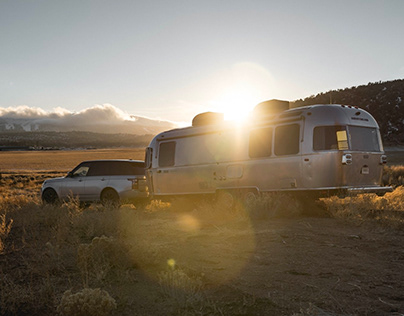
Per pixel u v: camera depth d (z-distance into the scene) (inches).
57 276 213.6
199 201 564.7
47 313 166.1
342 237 295.0
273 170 469.1
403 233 309.0
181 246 273.4
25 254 261.9
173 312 163.3
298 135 446.9
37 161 4224.9
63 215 395.5
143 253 228.1
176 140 581.0
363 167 446.3
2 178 1659.7
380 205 414.9
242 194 501.7
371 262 229.8
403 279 199.0
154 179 603.8
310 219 383.9
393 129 3590.1
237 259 238.4
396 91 4074.8
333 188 425.4
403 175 965.2
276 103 490.6
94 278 207.9
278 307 164.1
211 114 567.2
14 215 438.0
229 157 517.7
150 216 463.8
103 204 578.2
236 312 160.7
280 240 285.1
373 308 163.2
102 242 232.5
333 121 430.9
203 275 204.8
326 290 182.9
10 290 188.4
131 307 169.9
